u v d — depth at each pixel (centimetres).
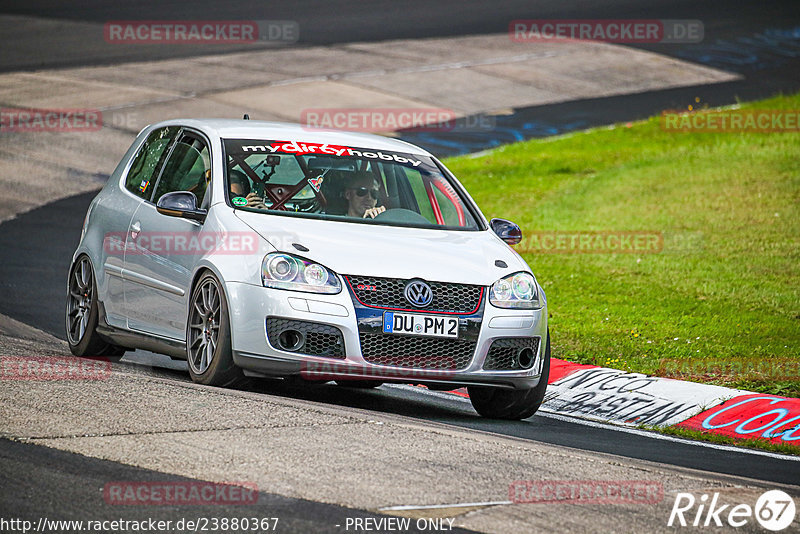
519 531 1647
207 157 2902
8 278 4612
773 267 4903
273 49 11412
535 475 1961
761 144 7538
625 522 1733
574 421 2977
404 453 2023
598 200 6381
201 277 2673
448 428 2364
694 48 12162
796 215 5712
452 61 11206
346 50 11531
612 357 3700
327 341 2516
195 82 9800
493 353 2645
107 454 1891
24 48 10850
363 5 14200
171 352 2819
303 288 2514
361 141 3108
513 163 7625
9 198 6281
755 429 2958
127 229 3020
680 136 8381
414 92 9919
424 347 2572
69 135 7894
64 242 5450
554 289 4697
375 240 2673
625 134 8594
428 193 2981
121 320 3022
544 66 11150
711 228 5584
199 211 2752
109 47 11106
